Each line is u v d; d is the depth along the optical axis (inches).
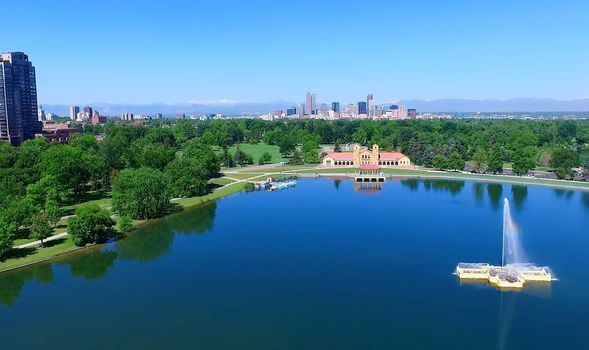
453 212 7637.8
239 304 4190.5
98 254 5684.1
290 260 5334.6
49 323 3892.7
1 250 5221.5
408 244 5866.1
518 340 3518.7
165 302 4256.9
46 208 6304.1
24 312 4109.3
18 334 3718.0
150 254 5654.5
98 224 5994.1
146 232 6604.3
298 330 3708.2
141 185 7249.0
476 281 4653.1
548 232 6279.5
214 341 3560.5
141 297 4379.9
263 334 3654.0
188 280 4783.5
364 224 6914.4
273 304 4180.6
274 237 6284.5
